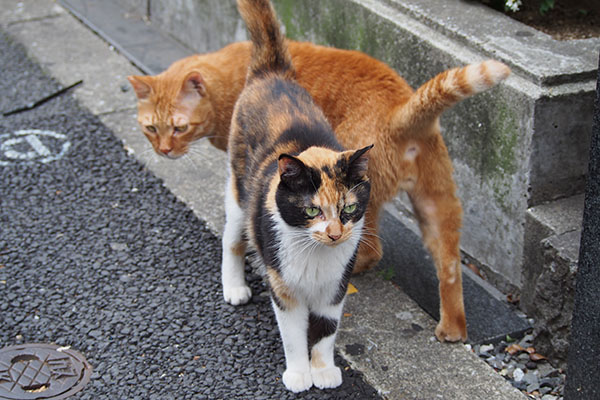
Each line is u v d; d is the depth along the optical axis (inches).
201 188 76.6
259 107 62.7
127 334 62.8
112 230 71.9
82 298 65.6
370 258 67.1
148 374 60.1
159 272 67.9
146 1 107.6
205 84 70.3
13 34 103.2
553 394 60.7
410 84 73.4
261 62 65.9
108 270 68.0
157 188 76.7
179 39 103.0
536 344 64.2
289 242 55.8
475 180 69.3
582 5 74.9
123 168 79.2
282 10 85.6
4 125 85.0
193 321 63.8
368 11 75.5
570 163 65.5
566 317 61.7
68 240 70.8
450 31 70.0
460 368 60.6
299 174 54.1
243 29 91.1
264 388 59.2
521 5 74.7
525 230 66.0
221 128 72.5
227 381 59.7
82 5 112.6
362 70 65.5
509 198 66.8
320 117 62.1
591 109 64.5
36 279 67.1
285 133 60.2
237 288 65.3
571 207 65.5
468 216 70.8
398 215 76.8
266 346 62.1
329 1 79.4
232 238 64.3
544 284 62.9
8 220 72.9
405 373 60.2
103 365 60.6
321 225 54.6
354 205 55.4
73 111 87.5
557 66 64.4
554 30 72.1
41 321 63.7
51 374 60.0
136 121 86.0
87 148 81.9
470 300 67.7
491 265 69.8
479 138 68.0
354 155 54.4
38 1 114.2
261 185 58.6
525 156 64.8
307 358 59.6
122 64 96.2
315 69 66.8
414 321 63.9
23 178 77.8
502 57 66.1
